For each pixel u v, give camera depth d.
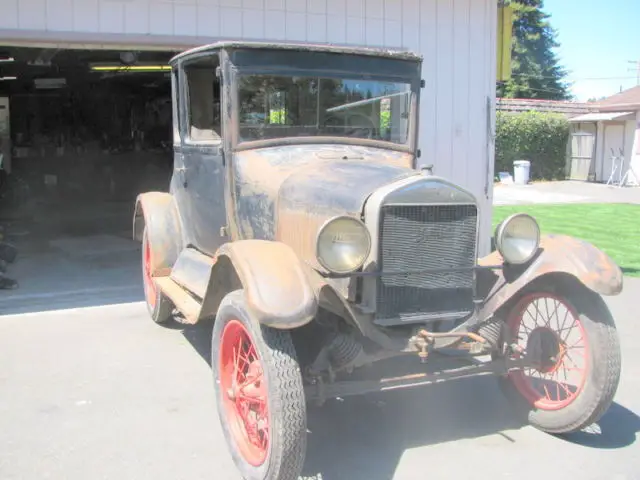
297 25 7.77
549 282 3.93
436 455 3.74
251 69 4.23
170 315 6.00
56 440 3.88
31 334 5.80
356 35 8.09
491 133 8.98
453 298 3.67
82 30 6.80
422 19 8.41
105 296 7.13
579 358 5.22
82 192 15.90
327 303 3.34
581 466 3.61
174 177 5.63
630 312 6.72
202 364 5.12
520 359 3.94
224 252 3.48
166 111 16.11
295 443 3.06
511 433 4.01
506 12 9.18
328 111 4.44
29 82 14.43
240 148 4.23
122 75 13.67
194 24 7.27
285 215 3.85
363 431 4.05
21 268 8.45
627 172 23.89
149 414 4.23
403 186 3.46
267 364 3.12
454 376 3.75
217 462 3.65
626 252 10.14
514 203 17.66
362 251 3.31
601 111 25.09
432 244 3.55
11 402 4.39
